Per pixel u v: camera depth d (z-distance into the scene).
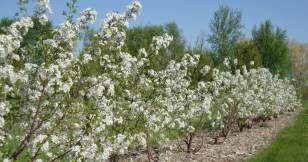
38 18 6.46
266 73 23.36
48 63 6.39
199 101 14.05
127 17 7.28
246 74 19.80
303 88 63.50
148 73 10.01
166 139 12.50
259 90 21.36
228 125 17.78
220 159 13.20
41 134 6.49
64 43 6.75
